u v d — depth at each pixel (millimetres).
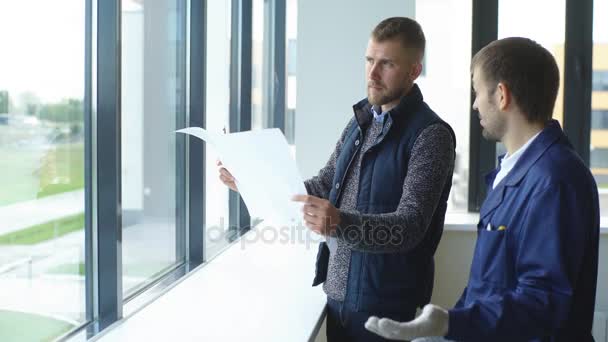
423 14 4105
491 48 1522
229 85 3916
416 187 1935
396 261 2068
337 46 3902
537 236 1393
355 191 2129
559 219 1380
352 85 3906
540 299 1348
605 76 4188
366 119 2168
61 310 2027
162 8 2812
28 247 1845
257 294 2529
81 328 2105
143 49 2637
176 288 2623
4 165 1727
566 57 4180
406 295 2082
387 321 1285
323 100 3930
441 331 1308
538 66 1480
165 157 2910
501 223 1488
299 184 1848
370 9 3871
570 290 1351
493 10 4121
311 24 3904
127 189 2533
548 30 4160
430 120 1999
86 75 2121
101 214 2176
